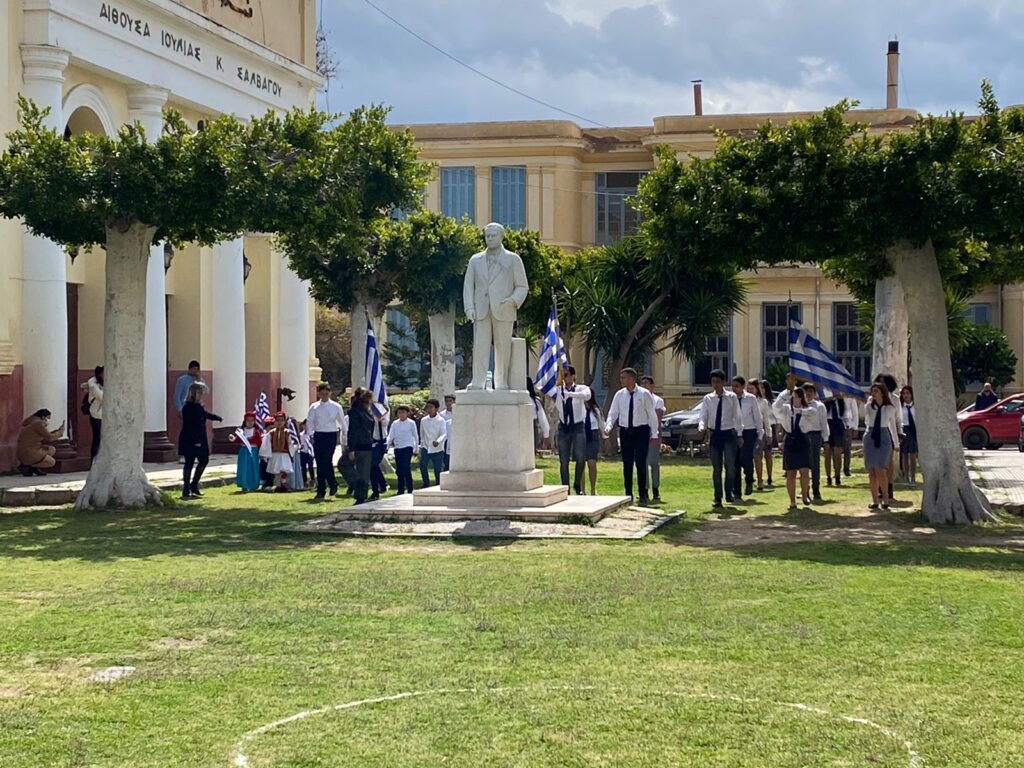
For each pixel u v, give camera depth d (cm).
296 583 1198
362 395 2030
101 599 1115
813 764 657
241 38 3170
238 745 691
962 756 670
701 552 1439
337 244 2562
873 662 873
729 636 955
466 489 1742
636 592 1147
